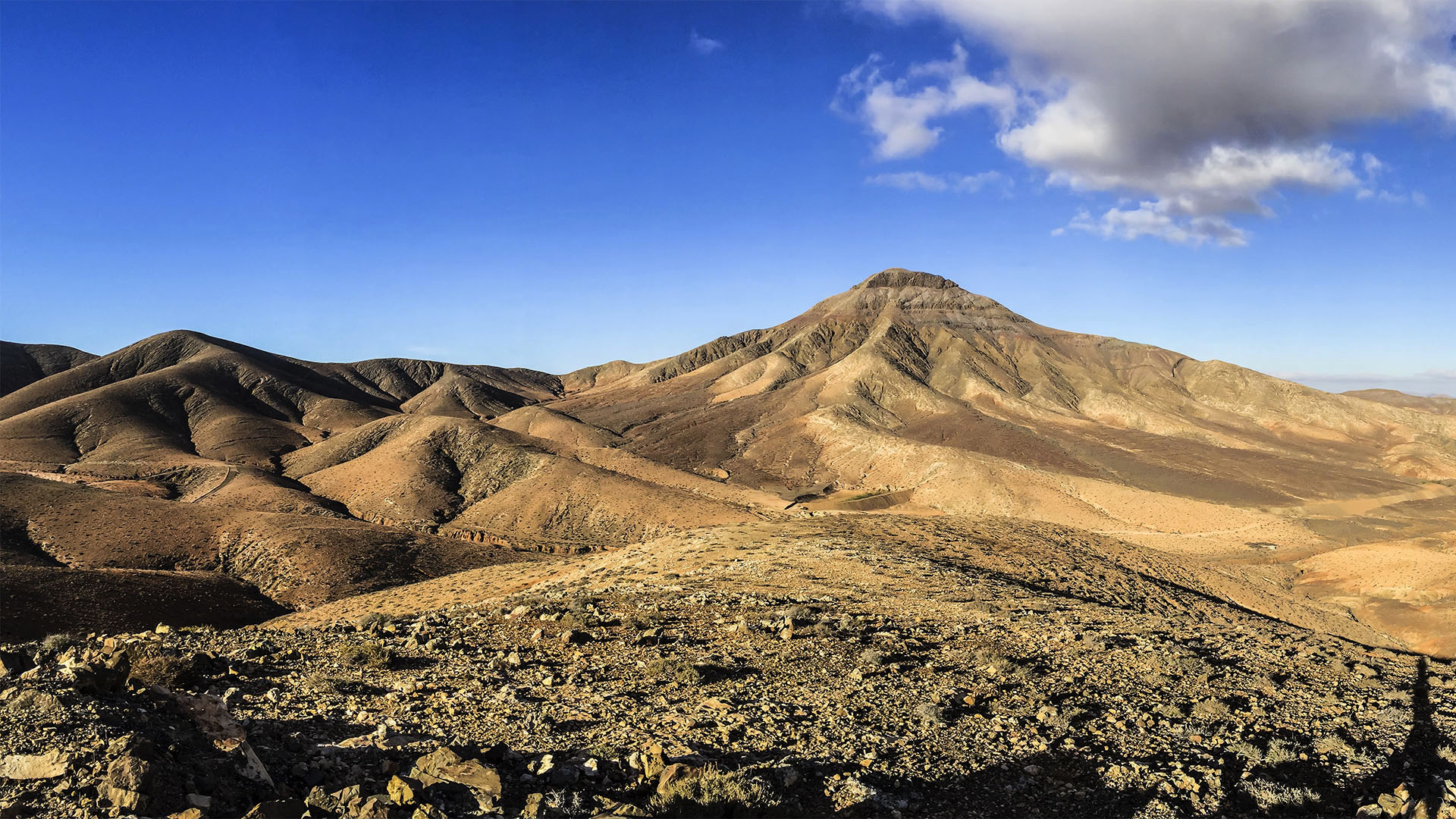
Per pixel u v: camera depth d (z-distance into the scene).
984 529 73.81
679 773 10.67
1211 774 13.19
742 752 12.39
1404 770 14.39
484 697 14.34
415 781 9.05
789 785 11.18
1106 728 15.52
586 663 17.88
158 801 7.63
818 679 17.70
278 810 7.90
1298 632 36.81
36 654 14.00
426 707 13.36
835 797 11.06
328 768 9.67
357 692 13.96
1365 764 14.49
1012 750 13.84
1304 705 19.06
